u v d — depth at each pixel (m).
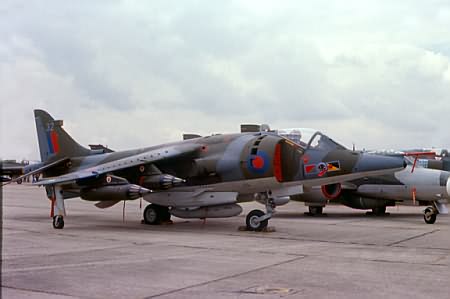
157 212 15.20
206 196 14.22
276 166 13.30
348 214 20.64
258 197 14.09
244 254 9.16
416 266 7.91
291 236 12.27
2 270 7.49
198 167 14.15
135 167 14.59
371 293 6.04
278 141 13.38
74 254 9.11
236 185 13.79
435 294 5.99
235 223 15.80
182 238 11.69
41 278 6.90
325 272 7.38
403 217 19.08
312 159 13.32
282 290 6.20
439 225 15.63
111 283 6.59
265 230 13.38
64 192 15.93
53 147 18.17
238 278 6.93
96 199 14.09
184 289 6.25
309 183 13.47
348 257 8.84
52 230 13.57
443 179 16.92
